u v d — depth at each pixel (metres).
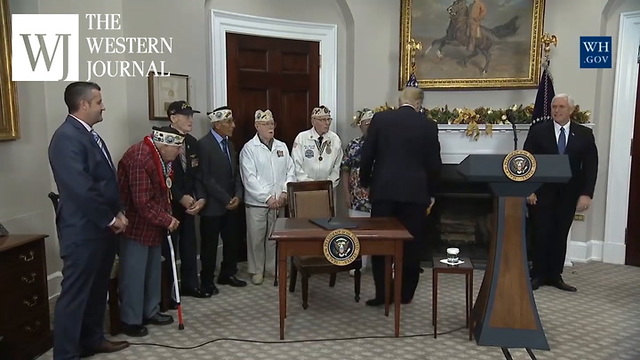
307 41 4.82
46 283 2.77
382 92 4.84
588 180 3.71
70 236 2.44
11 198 3.23
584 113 4.25
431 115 4.52
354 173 4.19
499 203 2.76
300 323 3.17
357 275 3.53
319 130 4.24
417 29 4.71
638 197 4.47
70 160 2.39
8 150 3.21
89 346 2.71
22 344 2.59
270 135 3.99
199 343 2.88
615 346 2.82
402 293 3.44
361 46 4.79
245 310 3.41
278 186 4.03
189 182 3.55
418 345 2.83
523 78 4.55
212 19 4.25
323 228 2.89
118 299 3.01
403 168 3.19
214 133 3.81
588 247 4.67
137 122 3.68
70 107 2.49
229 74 4.43
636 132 4.44
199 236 4.27
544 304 3.51
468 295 3.04
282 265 2.84
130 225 2.92
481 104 4.75
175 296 3.19
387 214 3.23
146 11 3.68
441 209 4.69
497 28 4.57
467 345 2.83
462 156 4.50
